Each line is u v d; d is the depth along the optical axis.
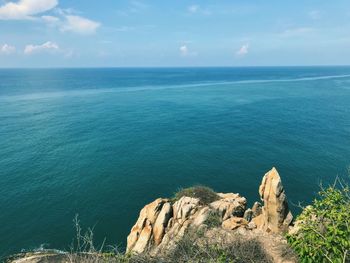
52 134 66.12
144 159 50.97
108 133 67.44
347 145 55.81
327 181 41.06
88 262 12.62
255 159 50.25
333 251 10.63
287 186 39.81
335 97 119.94
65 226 31.62
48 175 44.12
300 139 60.41
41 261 15.76
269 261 13.42
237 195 25.06
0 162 48.94
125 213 34.50
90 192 39.16
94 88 168.75
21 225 31.69
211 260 12.72
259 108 97.25
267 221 17.84
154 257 13.66
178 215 22.03
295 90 150.38
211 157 51.62
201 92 147.00
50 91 151.38
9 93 141.12
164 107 101.88
